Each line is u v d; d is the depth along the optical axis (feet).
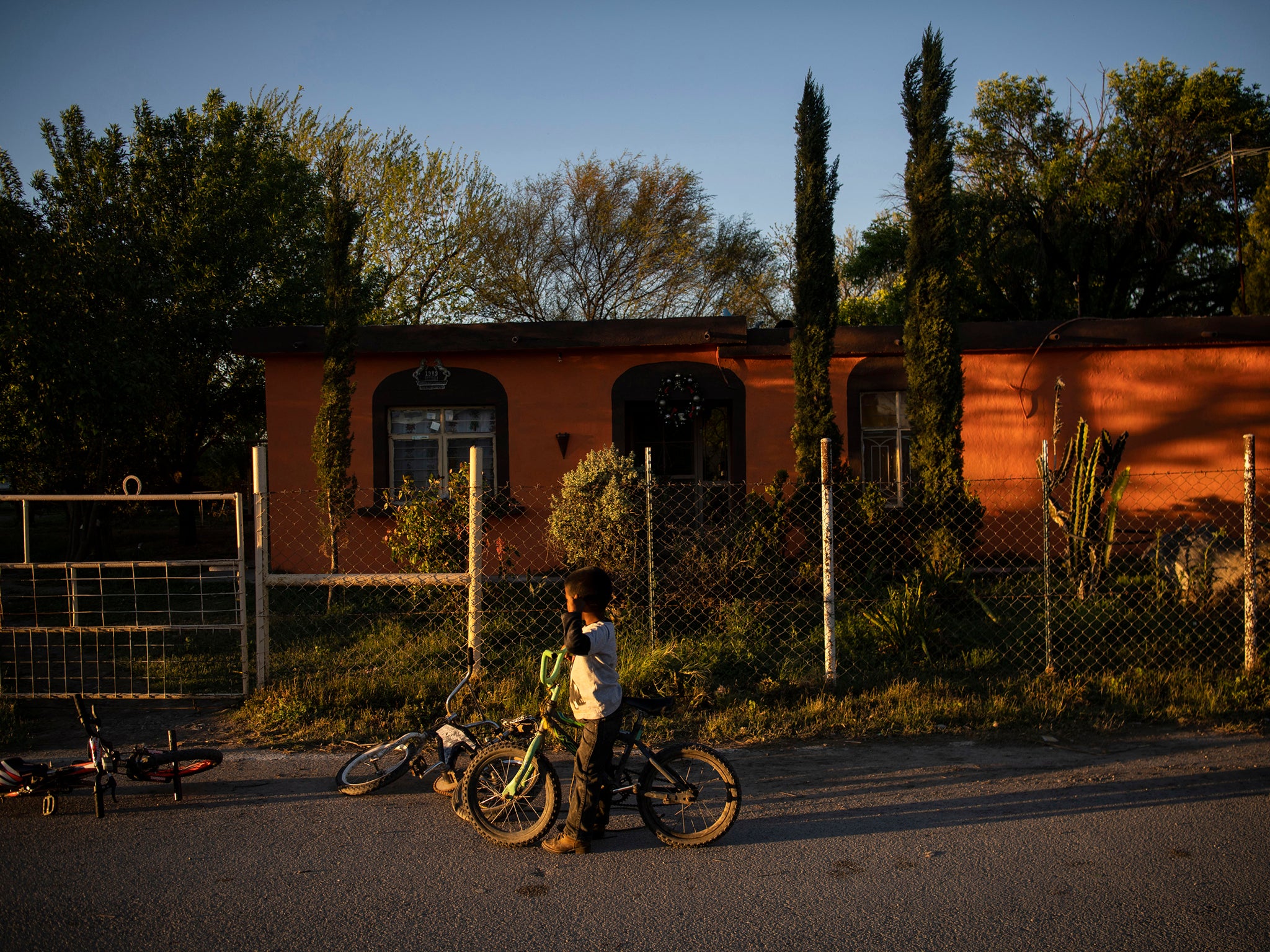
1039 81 77.56
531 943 10.46
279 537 38.73
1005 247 72.54
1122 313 74.23
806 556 32.40
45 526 70.54
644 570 27.07
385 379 39.22
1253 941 10.36
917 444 28.84
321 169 79.25
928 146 28.53
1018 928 10.71
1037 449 38.81
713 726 18.84
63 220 46.68
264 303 51.39
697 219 91.09
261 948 10.39
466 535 28.91
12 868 12.59
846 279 92.17
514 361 39.40
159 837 13.67
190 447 53.36
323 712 19.90
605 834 13.43
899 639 23.71
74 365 38.11
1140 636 24.48
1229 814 14.17
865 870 12.33
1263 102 71.51
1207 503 38.60
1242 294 61.77
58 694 20.15
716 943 10.42
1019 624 25.35
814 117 30.17
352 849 13.19
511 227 87.04
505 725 14.69
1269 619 23.82
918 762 16.88
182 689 21.74
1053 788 15.44
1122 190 70.08
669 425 43.96
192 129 51.80
